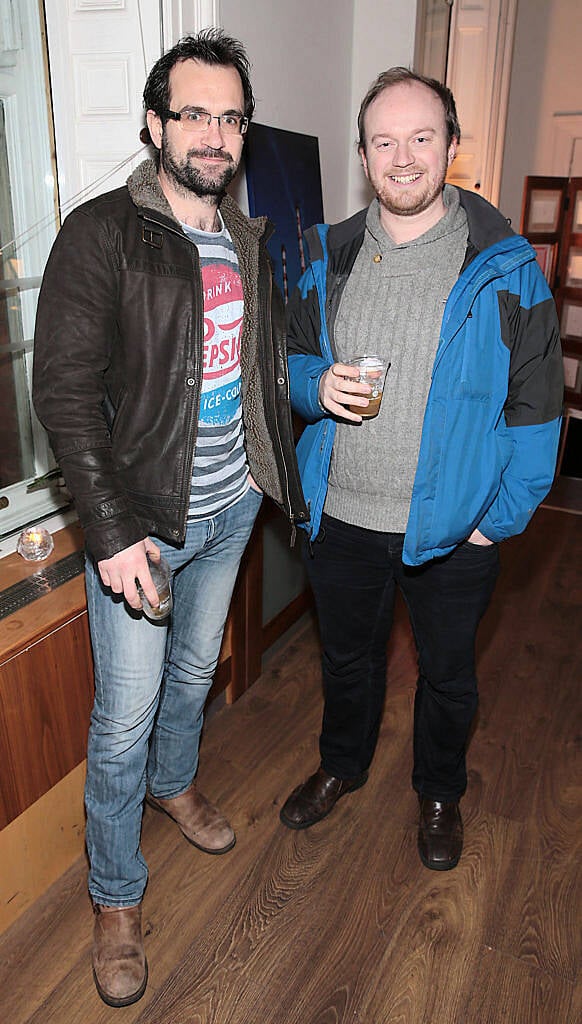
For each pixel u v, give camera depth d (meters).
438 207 1.50
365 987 1.59
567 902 1.79
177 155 1.30
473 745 2.30
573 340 5.13
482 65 3.36
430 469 1.51
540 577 3.35
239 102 1.30
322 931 1.71
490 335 1.48
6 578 1.74
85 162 1.85
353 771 2.00
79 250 1.26
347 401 1.46
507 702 2.51
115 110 1.78
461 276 1.44
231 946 1.67
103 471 1.28
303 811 1.98
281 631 2.72
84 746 1.77
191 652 1.72
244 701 2.48
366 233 1.60
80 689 1.71
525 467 1.56
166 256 1.32
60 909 1.75
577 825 2.02
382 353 1.54
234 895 1.79
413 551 1.56
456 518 1.53
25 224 1.83
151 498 1.40
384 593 1.78
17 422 1.88
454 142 1.50
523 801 2.09
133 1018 1.52
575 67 4.81
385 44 2.78
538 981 1.60
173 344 1.34
